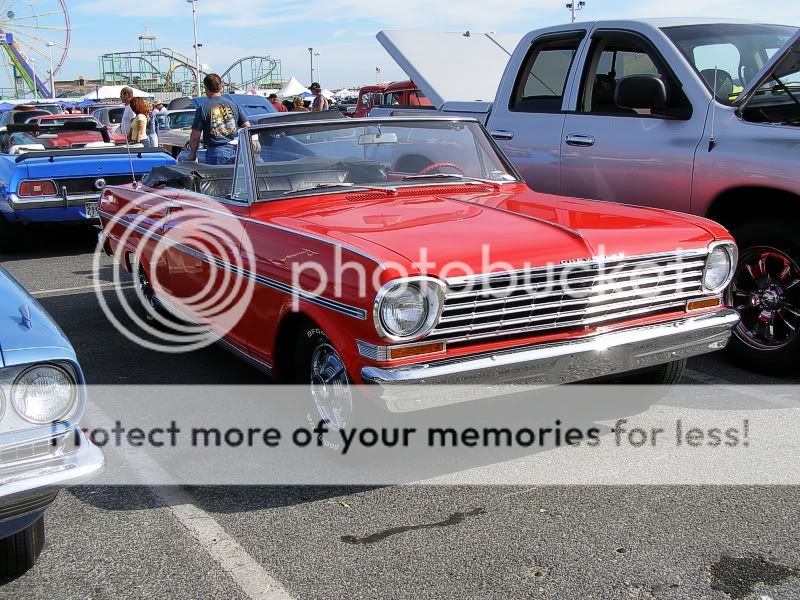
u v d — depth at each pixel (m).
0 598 2.78
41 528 2.95
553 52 6.04
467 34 9.05
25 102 28.97
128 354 5.59
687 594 2.70
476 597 2.71
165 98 83.75
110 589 2.81
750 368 4.93
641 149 5.27
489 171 4.98
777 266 4.76
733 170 4.77
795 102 4.84
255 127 4.43
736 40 5.46
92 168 8.87
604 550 2.98
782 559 2.89
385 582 2.81
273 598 2.73
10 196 8.60
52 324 2.78
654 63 5.32
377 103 18.39
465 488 3.51
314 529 3.19
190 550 3.05
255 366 4.29
